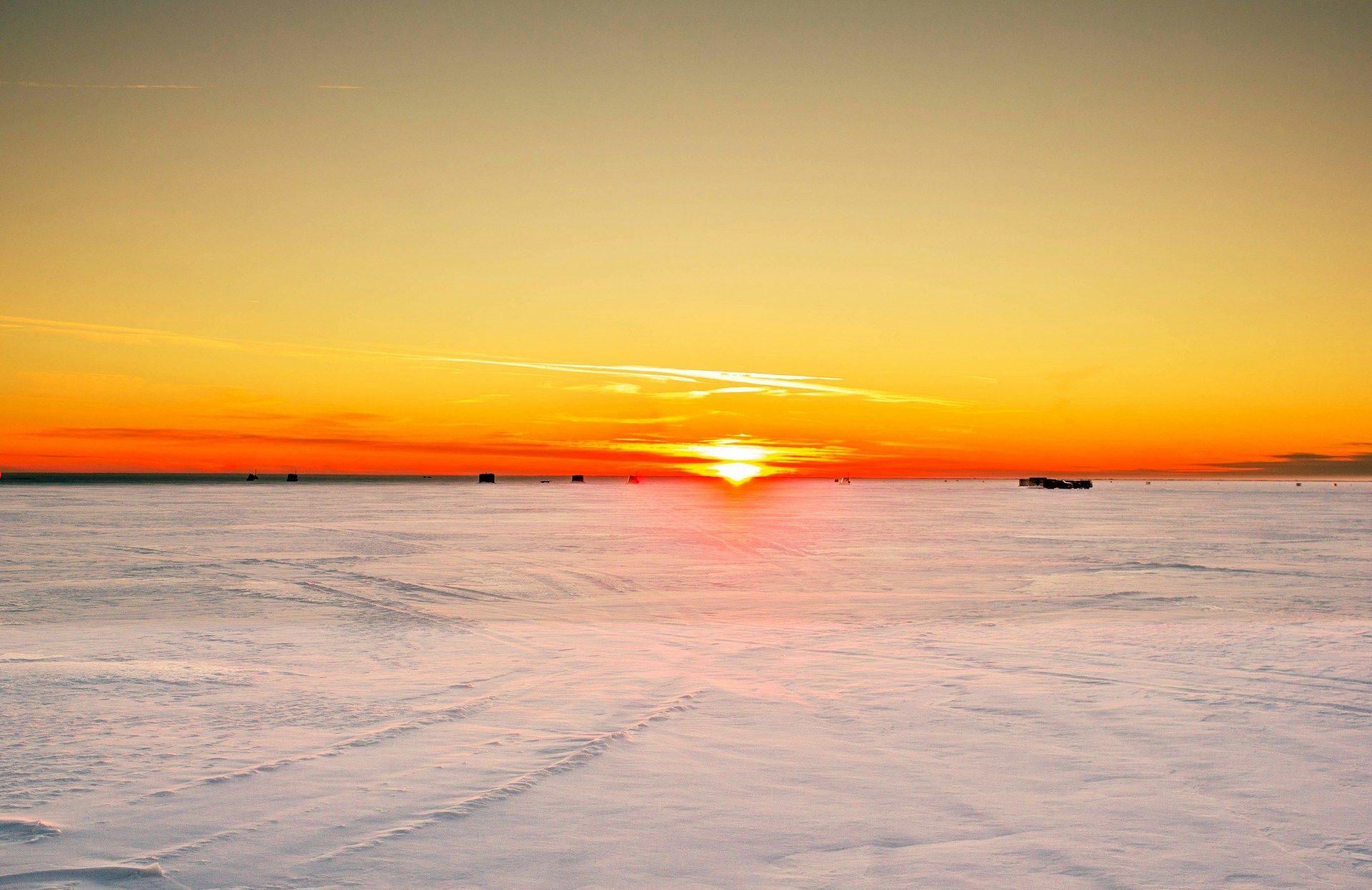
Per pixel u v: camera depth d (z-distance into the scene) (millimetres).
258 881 4262
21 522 45750
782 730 7160
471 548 31922
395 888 4191
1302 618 15859
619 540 36281
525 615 16281
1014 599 18781
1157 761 6262
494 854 4605
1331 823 5039
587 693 8680
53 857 4523
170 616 15953
